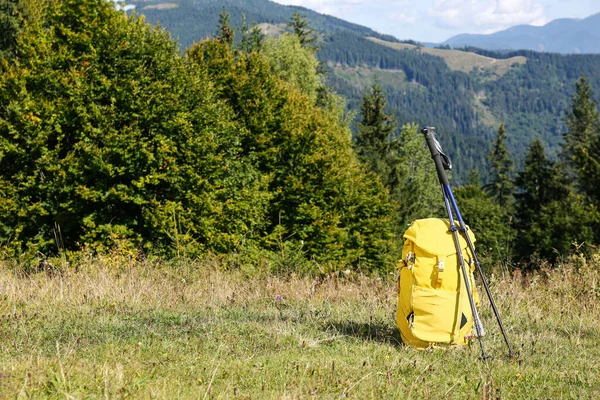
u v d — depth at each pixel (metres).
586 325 7.28
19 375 4.22
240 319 6.88
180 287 8.77
